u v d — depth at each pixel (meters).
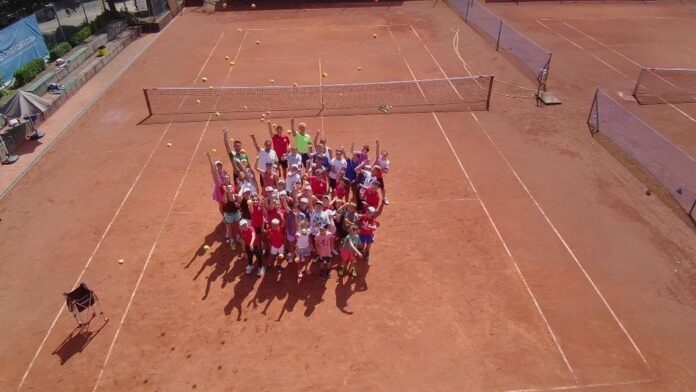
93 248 11.36
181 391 8.18
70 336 9.20
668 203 12.57
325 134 16.08
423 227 11.80
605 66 21.84
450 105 18.16
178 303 9.84
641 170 13.98
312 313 9.57
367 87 19.72
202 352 8.84
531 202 12.69
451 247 11.19
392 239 11.43
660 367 8.45
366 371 8.45
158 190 13.40
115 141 16.02
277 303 9.80
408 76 20.78
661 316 9.42
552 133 16.09
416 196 12.96
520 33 26.47
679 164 14.31
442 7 31.33
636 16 29.47
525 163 14.41
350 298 9.91
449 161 14.54
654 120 17.08
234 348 8.90
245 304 9.80
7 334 9.27
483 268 10.59
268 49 24.38
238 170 11.23
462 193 13.07
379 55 23.30
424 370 8.47
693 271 10.46
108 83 20.53
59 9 29.00
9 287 10.34
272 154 11.94
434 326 9.27
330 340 9.02
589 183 13.44
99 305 9.73
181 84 20.31
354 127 16.53
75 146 15.79
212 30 27.66
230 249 11.20
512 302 9.75
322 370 8.48
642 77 20.59
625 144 15.37
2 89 17.78
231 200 10.44
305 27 27.84
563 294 9.93
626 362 8.55
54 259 11.06
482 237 11.47
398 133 16.17
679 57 22.91
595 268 10.55
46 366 8.66
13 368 8.63
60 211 12.67
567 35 26.12
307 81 20.30
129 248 11.32
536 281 10.24
